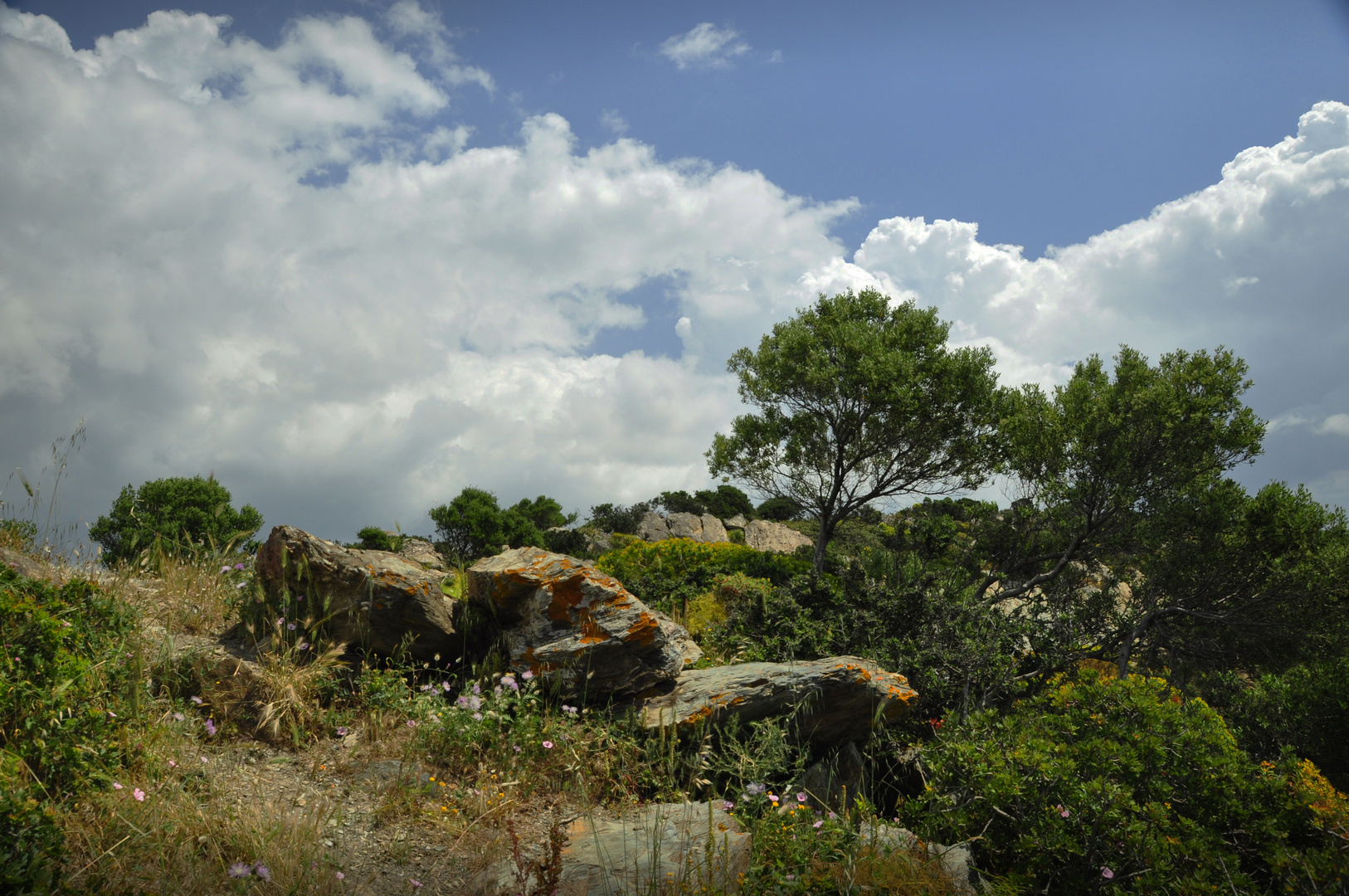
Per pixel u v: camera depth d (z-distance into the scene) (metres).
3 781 2.62
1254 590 12.31
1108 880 3.86
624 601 5.46
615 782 4.54
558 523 35.19
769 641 7.90
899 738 6.11
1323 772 8.31
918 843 3.74
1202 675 12.21
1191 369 13.09
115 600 4.62
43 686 3.27
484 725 4.59
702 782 4.64
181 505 11.45
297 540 5.18
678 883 3.17
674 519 36.47
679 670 5.84
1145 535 12.65
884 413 16.81
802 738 5.38
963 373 16.42
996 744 4.64
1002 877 3.90
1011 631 8.16
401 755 4.31
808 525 36.69
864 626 8.41
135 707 3.75
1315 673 9.07
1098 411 13.05
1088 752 4.55
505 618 5.64
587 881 3.25
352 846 3.36
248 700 4.39
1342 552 11.34
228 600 5.75
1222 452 12.52
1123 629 12.58
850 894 3.15
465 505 23.30
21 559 5.13
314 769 3.99
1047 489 13.42
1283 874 4.01
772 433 18.03
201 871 2.73
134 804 3.03
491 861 3.46
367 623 5.17
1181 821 4.20
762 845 3.47
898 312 18.36
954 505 18.97
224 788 3.48
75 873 2.54
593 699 5.33
